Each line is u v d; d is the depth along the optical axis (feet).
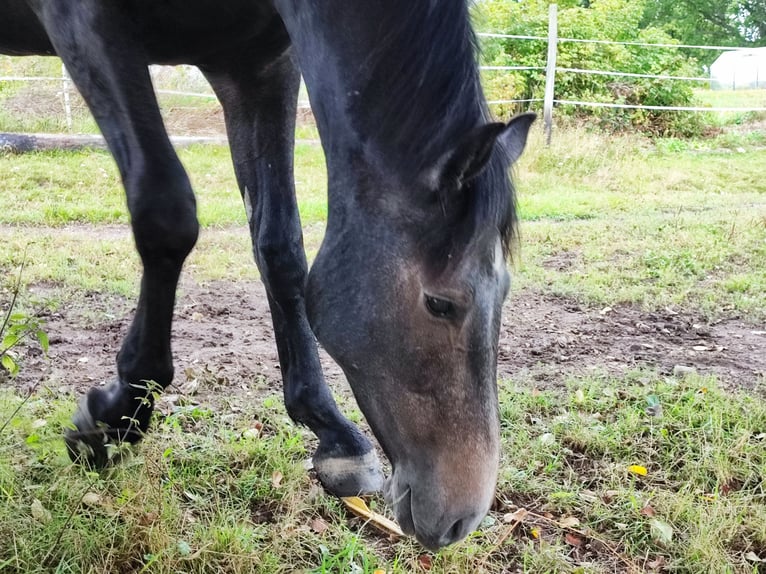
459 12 5.57
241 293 16.71
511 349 14.01
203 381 11.52
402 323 5.55
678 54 45.83
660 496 8.95
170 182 6.86
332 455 8.36
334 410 8.57
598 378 12.48
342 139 5.93
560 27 42.60
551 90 35.29
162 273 7.02
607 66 42.52
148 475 7.86
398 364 5.60
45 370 11.57
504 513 8.73
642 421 10.87
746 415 11.05
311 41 6.19
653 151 38.45
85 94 7.16
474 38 5.84
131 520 7.32
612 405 11.42
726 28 99.30
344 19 5.87
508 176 5.57
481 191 5.32
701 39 99.19
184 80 39.99
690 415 10.82
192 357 12.69
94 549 7.14
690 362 13.58
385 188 5.64
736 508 8.70
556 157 33.53
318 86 6.15
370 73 5.73
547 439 10.19
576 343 14.43
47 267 16.70
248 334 14.17
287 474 9.00
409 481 5.75
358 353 5.79
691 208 27.37
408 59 5.55
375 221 5.67
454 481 5.51
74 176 26.94
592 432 10.39
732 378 12.82
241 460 9.20
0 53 9.97
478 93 5.64
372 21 5.72
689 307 16.61
